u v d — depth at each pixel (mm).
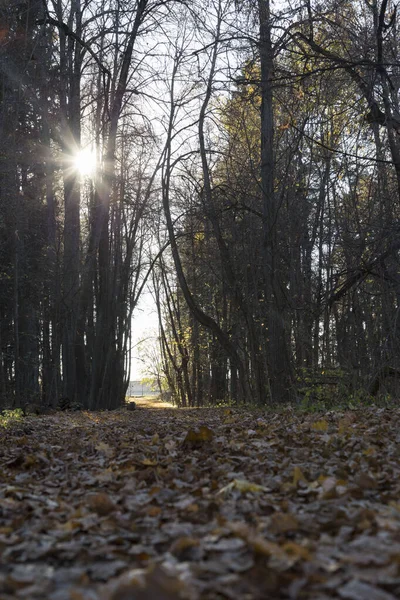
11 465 7688
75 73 28984
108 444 9406
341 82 18000
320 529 3703
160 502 4898
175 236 25719
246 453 7363
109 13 27062
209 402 43375
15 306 26344
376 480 5273
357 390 17266
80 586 2748
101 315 29375
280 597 2574
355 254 18906
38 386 38062
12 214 25984
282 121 23953
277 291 22172
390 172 21594
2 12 24469
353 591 2520
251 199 25234
